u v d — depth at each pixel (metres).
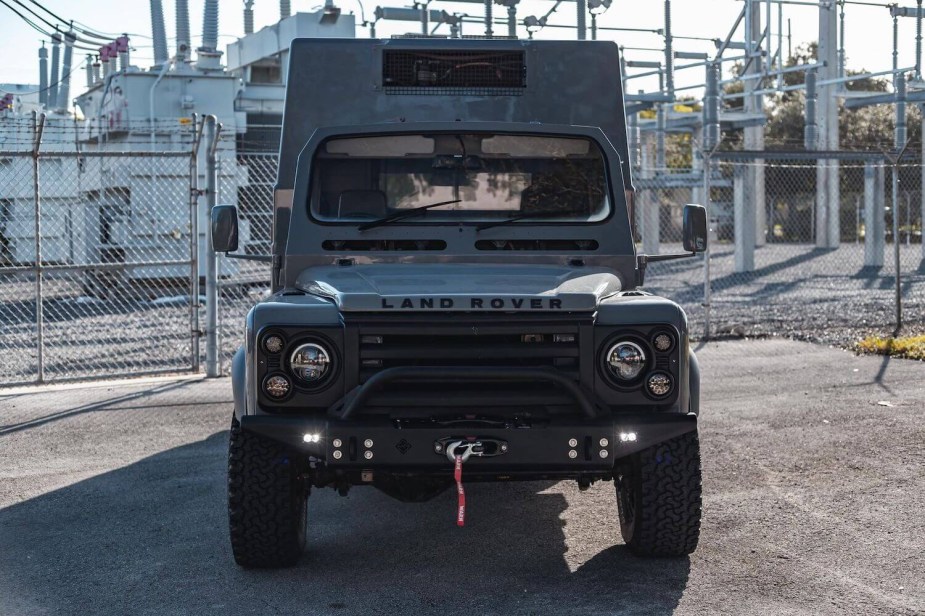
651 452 5.24
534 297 4.93
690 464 5.23
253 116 26.92
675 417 4.88
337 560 5.63
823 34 36.16
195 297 12.38
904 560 5.43
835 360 12.48
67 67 36.09
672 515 5.25
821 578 5.18
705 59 30.59
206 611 4.87
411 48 6.87
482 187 6.20
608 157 6.26
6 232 25.23
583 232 6.05
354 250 5.98
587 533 6.06
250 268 26.41
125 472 7.65
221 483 7.30
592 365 4.91
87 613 4.86
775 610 4.75
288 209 6.70
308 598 5.02
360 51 6.89
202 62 23.42
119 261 21.27
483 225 6.01
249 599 5.02
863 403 9.76
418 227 6.03
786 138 54.78
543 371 4.78
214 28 23.64
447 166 6.22
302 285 5.69
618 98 6.95
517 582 5.21
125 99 22.81
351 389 4.88
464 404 4.82
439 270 5.64
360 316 4.90
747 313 17.62
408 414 4.85
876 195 28.83
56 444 8.63
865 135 51.28
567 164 6.27
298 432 4.82
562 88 6.92
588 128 6.34
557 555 5.65
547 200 6.18
